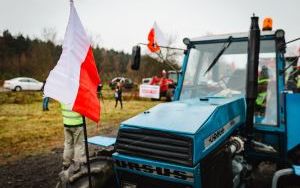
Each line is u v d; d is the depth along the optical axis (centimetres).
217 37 426
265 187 446
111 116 1279
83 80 273
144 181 260
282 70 388
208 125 251
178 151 234
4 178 496
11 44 5544
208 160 249
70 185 288
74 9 275
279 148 383
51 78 262
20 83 2664
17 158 616
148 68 2623
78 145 484
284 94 376
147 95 1045
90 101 276
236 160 314
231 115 303
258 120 389
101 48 5009
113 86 2866
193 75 433
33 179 493
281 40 391
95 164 304
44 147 714
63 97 262
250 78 285
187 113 275
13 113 1347
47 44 4138
